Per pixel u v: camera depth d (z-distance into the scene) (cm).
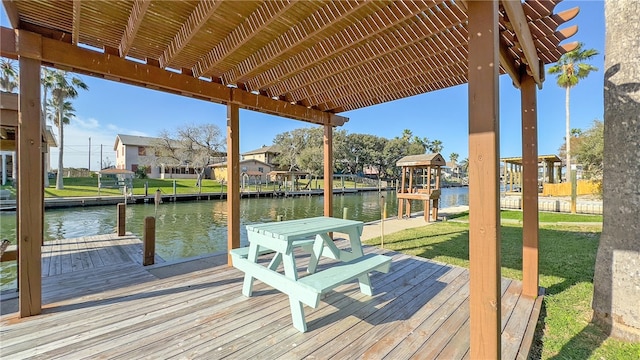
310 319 228
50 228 908
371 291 276
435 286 301
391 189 3183
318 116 451
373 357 180
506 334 207
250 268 267
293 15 220
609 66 229
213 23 229
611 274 220
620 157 220
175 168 2889
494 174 131
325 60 301
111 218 1097
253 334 205
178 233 841
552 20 195
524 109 269
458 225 769
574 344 205
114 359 175
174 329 211
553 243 517
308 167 2805
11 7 202
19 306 231
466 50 263
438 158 877
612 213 224
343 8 198
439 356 181
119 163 3062
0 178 1809
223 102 363
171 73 304
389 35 249
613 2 226
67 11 213
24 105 225
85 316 229
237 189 368
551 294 286
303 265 366
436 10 215
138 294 273
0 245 324
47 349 184
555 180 2055
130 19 218
